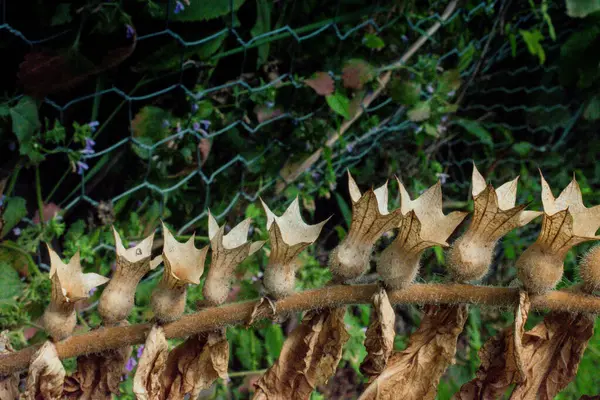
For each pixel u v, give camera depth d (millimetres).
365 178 2986
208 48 2182
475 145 3533
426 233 1028
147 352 1008
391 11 2719
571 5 3152
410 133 3053
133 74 2129
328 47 2574
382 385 1034
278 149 2551
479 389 1038
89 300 2064
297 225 1062
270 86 2404
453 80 2941
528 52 3568
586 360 2115
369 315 2482
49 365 1034
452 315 1043
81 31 1904
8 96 1924
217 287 1041
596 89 3480
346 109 2531
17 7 1838
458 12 2977
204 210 2416
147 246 1068
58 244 2213
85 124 2002
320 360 1078
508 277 3150
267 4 2318
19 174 2080
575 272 1068
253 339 2314
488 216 987
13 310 1911
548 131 3660
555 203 1013
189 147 2270
